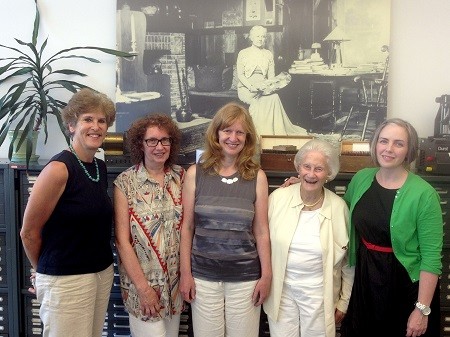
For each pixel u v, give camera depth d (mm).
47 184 1500
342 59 2367
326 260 1708
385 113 2375
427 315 1601
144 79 2438
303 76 2393
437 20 2375
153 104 2449
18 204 2188
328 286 1703
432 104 2418
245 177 1747
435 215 1578
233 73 2418
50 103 2398
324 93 2391
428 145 2072
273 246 1767
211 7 2396
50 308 1564
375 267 1667
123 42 2426
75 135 1591
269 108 2416
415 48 2393
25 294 2246
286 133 2422
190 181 1774
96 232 1620
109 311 2262
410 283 1636
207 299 1758
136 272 1716
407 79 2408
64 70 2375
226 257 1727
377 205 1661
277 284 1757
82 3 2463
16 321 2244
